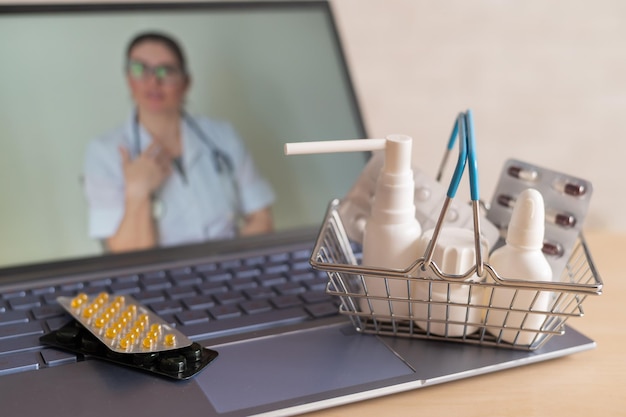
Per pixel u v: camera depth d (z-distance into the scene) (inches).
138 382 19.2
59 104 28.3
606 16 40.6
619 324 24.4
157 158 29.0
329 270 21.0
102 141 28.5
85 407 18.1
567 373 21.1
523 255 20.8
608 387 20.4
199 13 30.9
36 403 18.2
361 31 37.5
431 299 21.4
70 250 27.3
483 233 22.7
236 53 31.1
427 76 39.0
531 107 40.8
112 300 23.2
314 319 23.4
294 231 30.0
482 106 40.1
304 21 32.6
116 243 27.9
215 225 29.1
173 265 27.1
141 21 30.0
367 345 21.6
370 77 38.2
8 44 28.1
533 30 39.9
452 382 20.4
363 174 23.8
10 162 27.3
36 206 27.2
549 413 19.1
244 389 19.1
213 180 29.6
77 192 27.9
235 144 30.2
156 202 28.6
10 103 27.7
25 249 26.7
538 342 21.8
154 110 29.4
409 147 21.4
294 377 19.7
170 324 22.5
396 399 19.6
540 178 23.1
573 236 22.3
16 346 20.8
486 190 41.1
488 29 39.2
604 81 41.5
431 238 20.9
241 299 24.4
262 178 30.3
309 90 31.9
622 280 28.1
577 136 41.8
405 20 37.9
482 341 21.6
